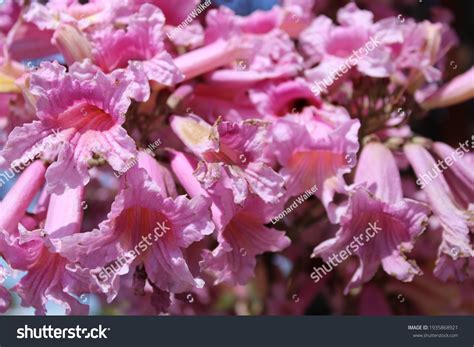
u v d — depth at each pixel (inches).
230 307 26.4
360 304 23.1
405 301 23.4
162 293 19.0
